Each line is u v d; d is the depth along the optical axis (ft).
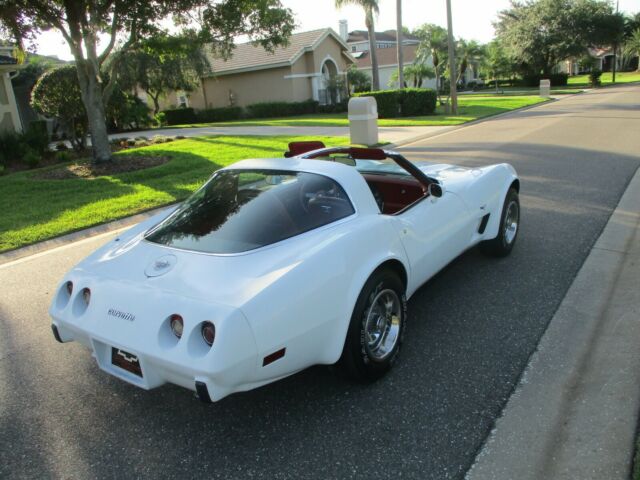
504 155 36.86
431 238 12.50
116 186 33.55
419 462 8.35
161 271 9.20
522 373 10.58
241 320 7.82
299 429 9.36
